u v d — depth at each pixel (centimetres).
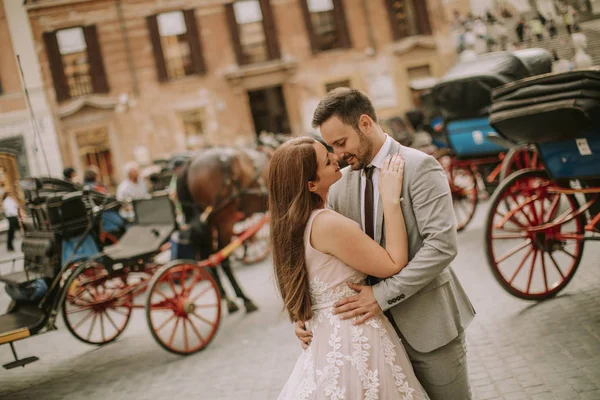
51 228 541
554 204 504
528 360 397
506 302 518
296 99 2394
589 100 401
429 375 248
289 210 238
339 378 235
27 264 577
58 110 2127
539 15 936
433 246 229
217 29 2312
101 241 601
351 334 238
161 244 587
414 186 238
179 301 541
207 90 2303
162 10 2250
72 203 557
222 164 710
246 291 764
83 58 2191
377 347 238
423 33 2464
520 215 767
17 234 1619
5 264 1027
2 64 2038
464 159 802
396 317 248
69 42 2172
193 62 2302
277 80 2375
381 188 241
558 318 456
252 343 545
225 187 703
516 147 559
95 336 659
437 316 244
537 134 449
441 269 231
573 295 499
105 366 550
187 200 707
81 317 763
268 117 2439
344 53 2433
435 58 2475
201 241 699
